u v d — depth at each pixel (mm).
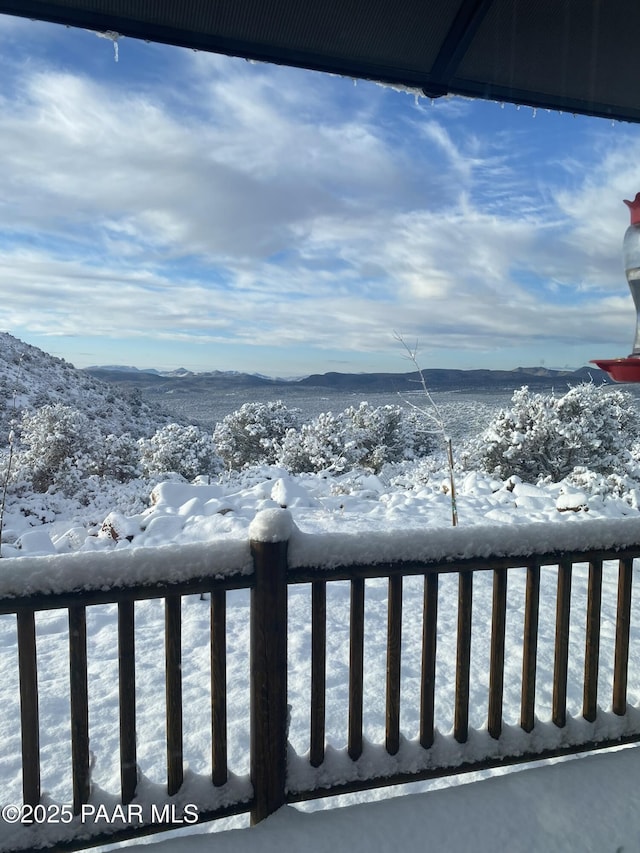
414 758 2189
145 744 2990
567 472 14352
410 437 22797
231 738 3020
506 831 2006
